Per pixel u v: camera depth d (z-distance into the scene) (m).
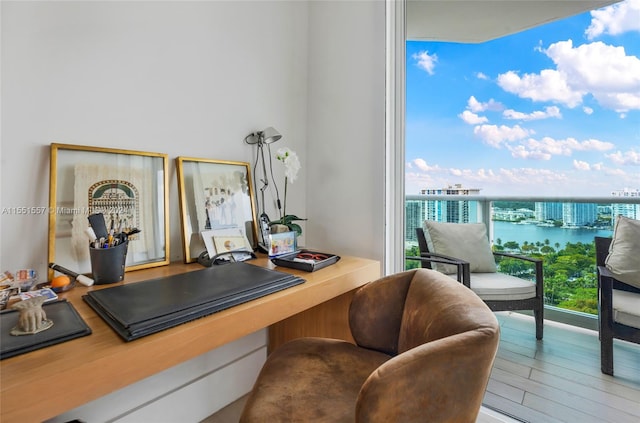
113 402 1.10
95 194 1.04
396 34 1.53
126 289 0.86
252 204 1.54
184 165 1.29
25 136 0.91
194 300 0.79
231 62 1.47
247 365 1.56
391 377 0.60
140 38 1.16
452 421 0.62
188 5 1.30
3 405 0.45
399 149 1.55
